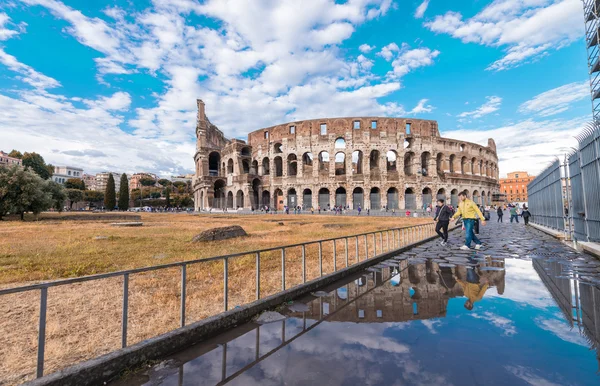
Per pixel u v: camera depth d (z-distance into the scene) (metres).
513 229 22.47
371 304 5.73
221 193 75.00
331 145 61.62
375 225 26.17
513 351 3.70
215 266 9.31
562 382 3.02
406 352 3.75
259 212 60.34
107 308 5.71
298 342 4.13
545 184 20.17
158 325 4.80
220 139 88.25
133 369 3.51
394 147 61.34
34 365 3.67
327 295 6.39
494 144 78.38
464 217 12.89
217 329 4.52
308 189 63.41
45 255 11.39
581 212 11.72
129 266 9.45
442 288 6.72
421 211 54.06
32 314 5.50
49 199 35.09
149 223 30.72
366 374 3.24
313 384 3.07
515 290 6.38
